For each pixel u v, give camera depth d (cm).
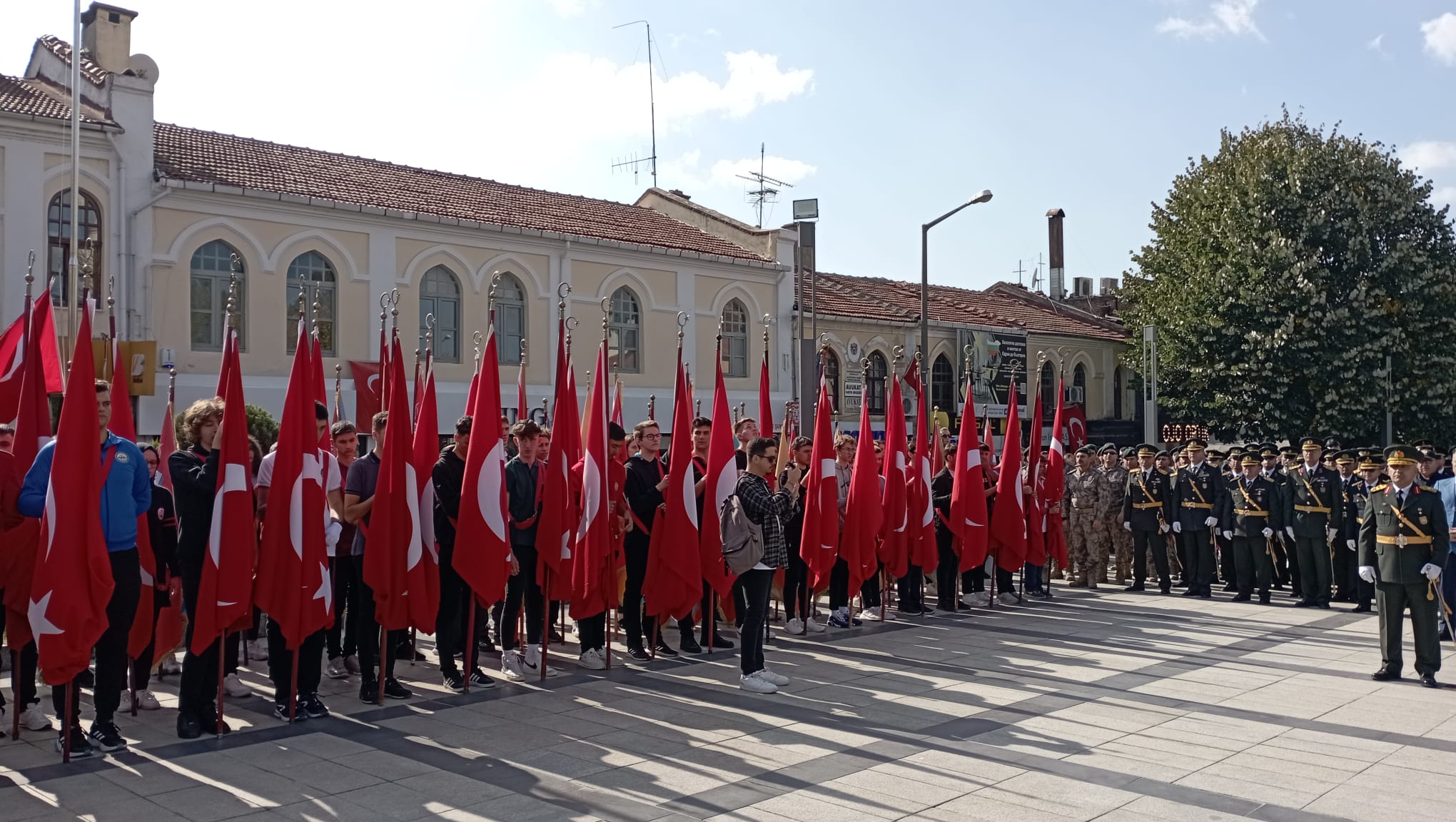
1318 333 3228
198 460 827
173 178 2170
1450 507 1233
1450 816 638
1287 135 3581
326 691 964
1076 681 1017
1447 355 3353
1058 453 1656
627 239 2970
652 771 721
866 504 1298
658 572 1080
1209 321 3375
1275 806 654
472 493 947
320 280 2405
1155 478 1767
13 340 1019
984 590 1675
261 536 855
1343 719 876
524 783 692
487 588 944
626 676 1038
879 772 719
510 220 2745
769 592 992
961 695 954
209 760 741
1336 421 3238
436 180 2909
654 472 1138
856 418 3384
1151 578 1969
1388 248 3334
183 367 2191
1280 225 3369
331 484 982
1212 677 1044
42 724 823
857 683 1005
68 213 2092
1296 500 1617
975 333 3728
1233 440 3531
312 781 696
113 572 752
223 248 2270
